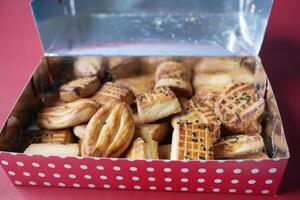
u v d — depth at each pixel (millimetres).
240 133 324
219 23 426
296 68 407
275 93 374
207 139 281
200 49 399
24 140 317
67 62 380
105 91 360
